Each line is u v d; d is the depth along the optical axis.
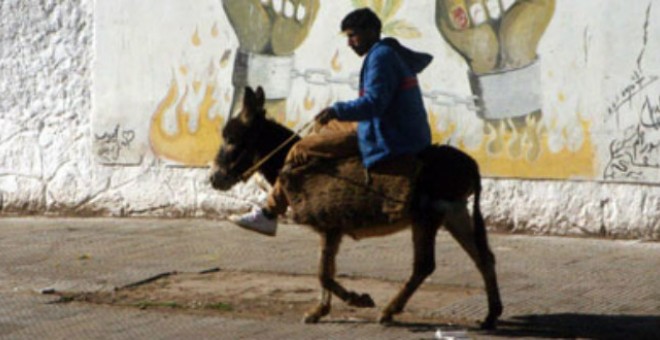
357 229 14.57
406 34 21.75
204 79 23.58
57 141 25.00
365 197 14.33
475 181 14.52
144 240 21.38
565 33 20.45
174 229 22.61
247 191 23.28
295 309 15.73
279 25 22.84
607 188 20.39
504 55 20.94
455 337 13.66
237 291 16.94
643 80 19.89
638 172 20.08
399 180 14.20
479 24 21.11
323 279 14.79
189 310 15.77
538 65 20.70
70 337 14.34
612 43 20.11
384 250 19.91
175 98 23.86
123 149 24.38
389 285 17.14
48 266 18.89
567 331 14.17
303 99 22.70
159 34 23.92
